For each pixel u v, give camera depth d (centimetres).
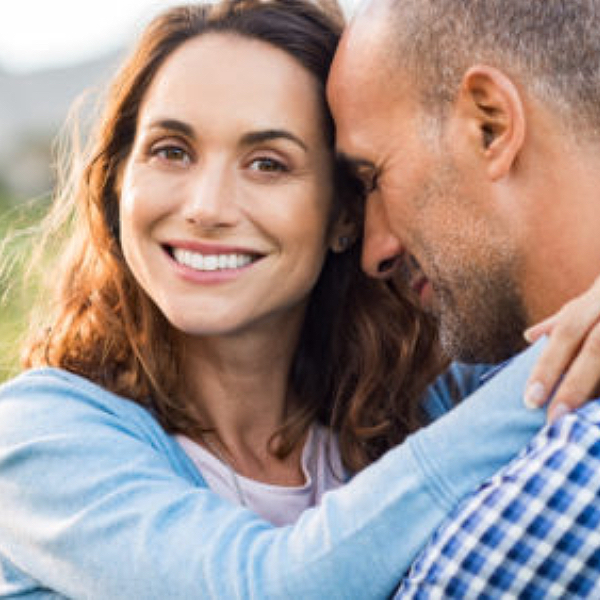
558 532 174
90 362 238
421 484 181
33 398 219
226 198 215
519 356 187
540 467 174
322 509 187
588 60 198
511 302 210
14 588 218
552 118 200
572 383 177
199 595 184
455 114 207
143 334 234
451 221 211
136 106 231
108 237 242
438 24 207
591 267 201
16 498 209
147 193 218
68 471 204
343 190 234
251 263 222
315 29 227
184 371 238
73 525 198
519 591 177
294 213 222
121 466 204
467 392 276
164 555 189
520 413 181
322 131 226
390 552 180
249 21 221
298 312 244
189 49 220
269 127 217
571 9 200
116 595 191
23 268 286
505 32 202
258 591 181
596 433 174
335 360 257
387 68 212
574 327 178
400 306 259
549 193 202
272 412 245
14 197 1366
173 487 201
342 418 255
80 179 246
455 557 177
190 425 233
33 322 265
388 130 215
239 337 233
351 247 252
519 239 205
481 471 181
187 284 219
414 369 261
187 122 215
